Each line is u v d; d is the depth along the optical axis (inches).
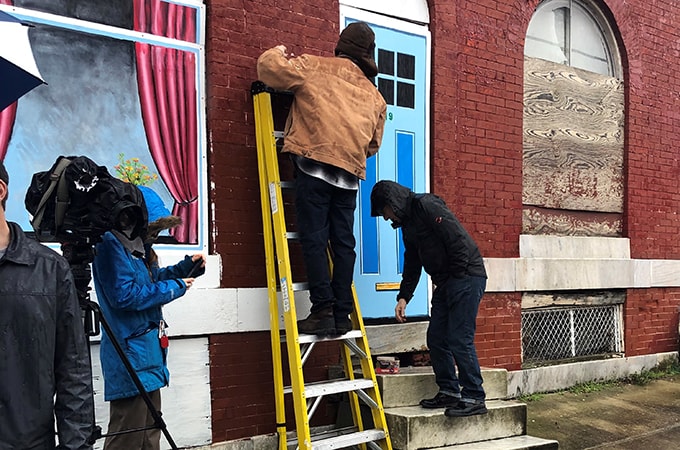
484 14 223.1
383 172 197.2
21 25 93.0
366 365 160.4
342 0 189.5
